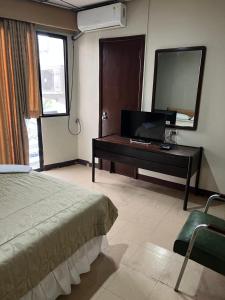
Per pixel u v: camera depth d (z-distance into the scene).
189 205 2.93
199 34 2.83
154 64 3.20
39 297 1.39
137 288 1.69
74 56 4.04
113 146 3.28
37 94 3.52
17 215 1.53
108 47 3.61
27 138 3.49
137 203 2.95
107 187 3.42
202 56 2.83
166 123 3.26
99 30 3.60
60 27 3.51
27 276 1.26
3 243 1.27
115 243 2.18
